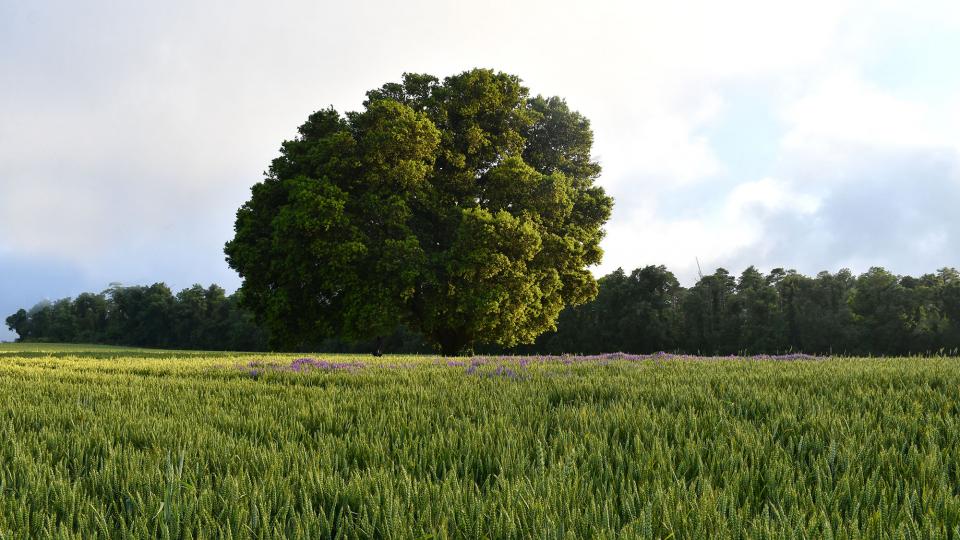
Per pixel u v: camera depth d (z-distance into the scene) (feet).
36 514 8.22
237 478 9.65
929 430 13.16
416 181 77.97
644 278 252.21
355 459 11.44
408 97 92.02
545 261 80.07
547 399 20.49
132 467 10.75
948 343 204.03
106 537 7.44
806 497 8.74
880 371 27.66
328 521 8.10
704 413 16.46
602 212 92.38
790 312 233.96
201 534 7.20
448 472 10.68
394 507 7.88
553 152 97.71
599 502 8.26
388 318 73.51
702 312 244.83
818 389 22.15
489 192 83.35
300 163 81.46
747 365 35.94
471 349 89.97
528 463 11.02
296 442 13.47
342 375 32.65
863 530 7.36
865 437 12.57
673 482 9.48
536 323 89.71
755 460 10.96
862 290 230.07
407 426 14.94
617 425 14.65
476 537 7.27
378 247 74.33
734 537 7.12
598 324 252.01
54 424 16.94
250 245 80.74
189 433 14.42
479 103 85.10
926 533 7.05
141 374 38.75
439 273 76.54
